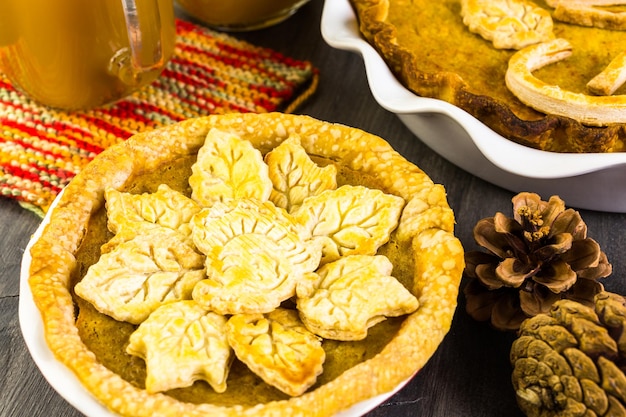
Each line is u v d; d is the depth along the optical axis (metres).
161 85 0.87
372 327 0.65
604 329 0.63
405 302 0.64
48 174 0.80
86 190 0.70
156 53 0.79
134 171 0.72
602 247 0.77
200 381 0.64
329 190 0.70
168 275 0.66
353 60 0.90
